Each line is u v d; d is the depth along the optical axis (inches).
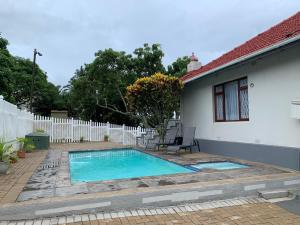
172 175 309.7
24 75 1337.4
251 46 483.8
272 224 198.4
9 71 818.8
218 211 226.4
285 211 223.5
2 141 395.2
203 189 253.3
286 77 360.2
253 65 423.2
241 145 448.5
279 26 512.7
